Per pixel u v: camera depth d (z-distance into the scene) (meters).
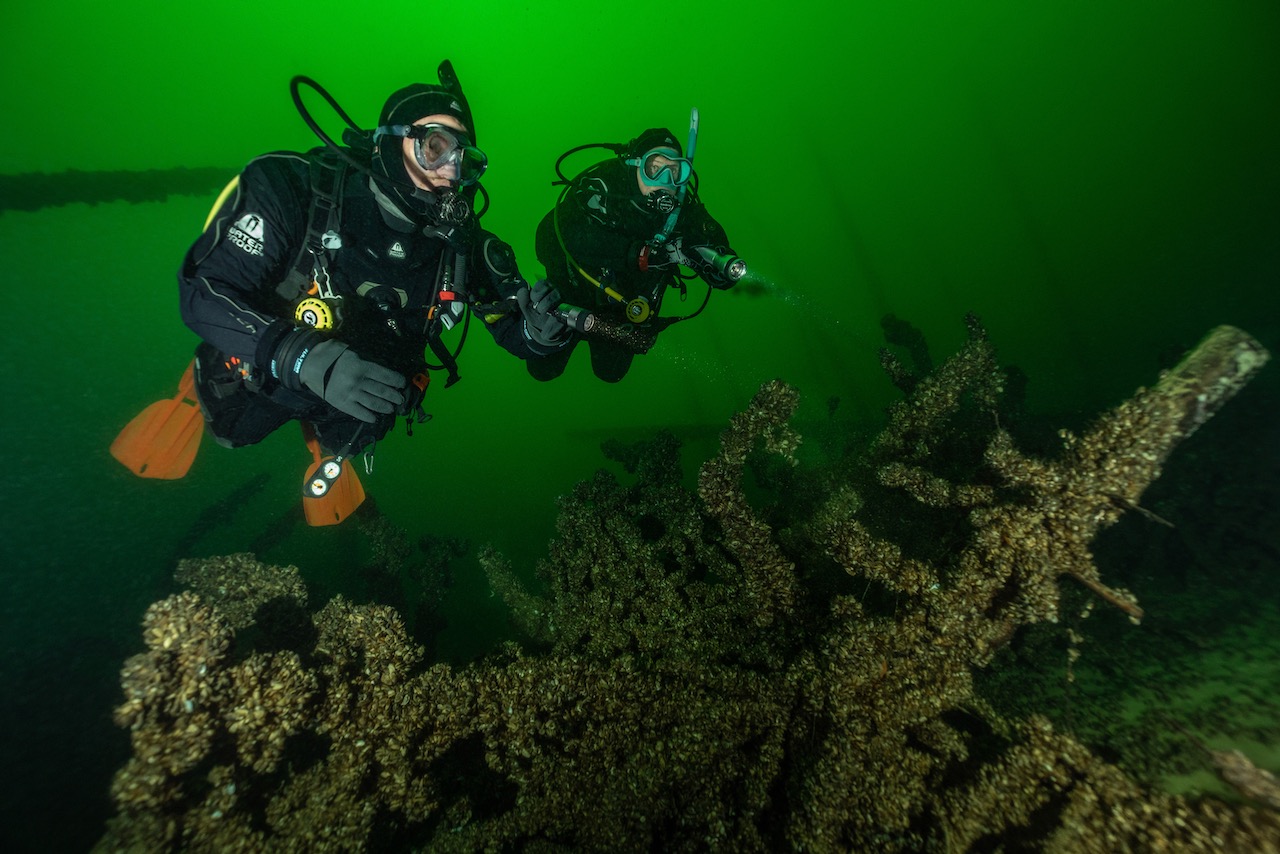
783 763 1.95
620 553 2.70
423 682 2.09
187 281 1.83
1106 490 1.74
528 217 25.47
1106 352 8.76
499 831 1.93
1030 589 1.83
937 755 1.81
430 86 2.17
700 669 2.20
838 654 1.96
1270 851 1.35
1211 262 9.92
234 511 7.58
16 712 4.53
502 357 20.12
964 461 3.25
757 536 2.35
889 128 26.75
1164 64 23.55
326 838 1.76
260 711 1.79
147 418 2.46
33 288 17.41
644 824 1.86
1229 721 2.10
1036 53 25.22
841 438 5.89
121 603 7.28
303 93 19.58
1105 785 1.53
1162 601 3.14
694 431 10.68
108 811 3.28
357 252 2.12
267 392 2.04
